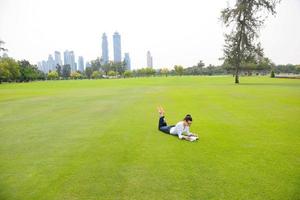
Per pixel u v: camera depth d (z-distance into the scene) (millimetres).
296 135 8602
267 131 9211
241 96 21703
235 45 44375
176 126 8500
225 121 11117
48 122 11734
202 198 4488
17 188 4992
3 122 11938
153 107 16016
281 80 55125
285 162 6078
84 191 4824
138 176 5418
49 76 129000
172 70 156000
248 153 6758
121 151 7082
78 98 23141
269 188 4797
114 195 4652
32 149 7508
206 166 5883
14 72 84562
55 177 5457
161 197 4551
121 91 30891
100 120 11898
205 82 51281
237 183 5016
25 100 22266
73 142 8156
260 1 41125
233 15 43375
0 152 7242
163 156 6605
